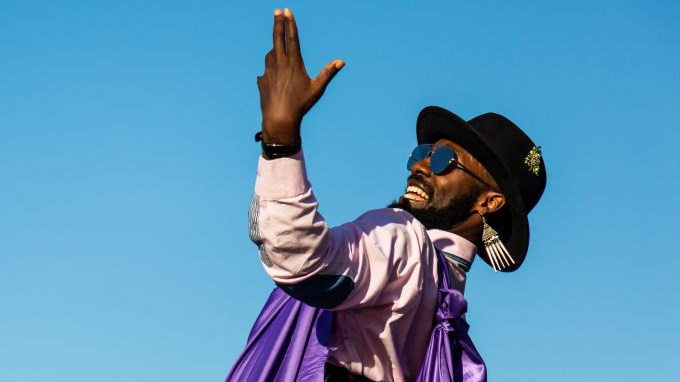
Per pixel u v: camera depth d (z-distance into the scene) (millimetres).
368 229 4098
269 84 3775
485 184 5137
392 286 4098
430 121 5328
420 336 4324
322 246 3787
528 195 5531
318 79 3758
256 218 3789
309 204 3740
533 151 5547
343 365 4215
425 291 4242
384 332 4145
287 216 3715
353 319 4195
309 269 3785
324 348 4176
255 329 4488
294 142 3744
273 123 3717
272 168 3742
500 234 5238
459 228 5117
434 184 5113
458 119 5117
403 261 4117
